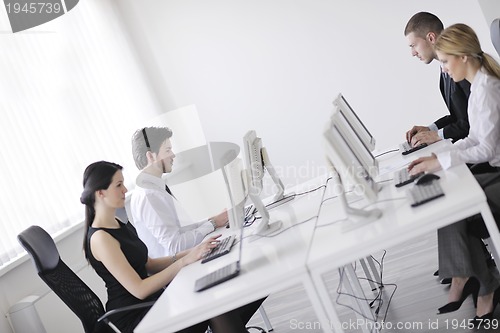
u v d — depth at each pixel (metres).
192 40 7.68
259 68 7.64
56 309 4.83
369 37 7.40
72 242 5.44
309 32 7.50
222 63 7.68
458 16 7.16
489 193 3.09
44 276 3.28
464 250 3.18
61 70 6.04
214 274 3.00
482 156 3.36
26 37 5.63
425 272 4.48
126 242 3.57
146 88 7.58
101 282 5.63
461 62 3.51
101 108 6.51
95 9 7.02
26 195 5.05
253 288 2.61
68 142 5.79
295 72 7.59
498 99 3.39
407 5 7.26
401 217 2.68
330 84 7.56
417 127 4.59
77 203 5.66
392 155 4.29
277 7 7.50
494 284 3.24
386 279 4.62
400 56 7.39
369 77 7.48
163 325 2.66
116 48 7.22
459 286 3.35
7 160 4.96
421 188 2.98
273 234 3.41
